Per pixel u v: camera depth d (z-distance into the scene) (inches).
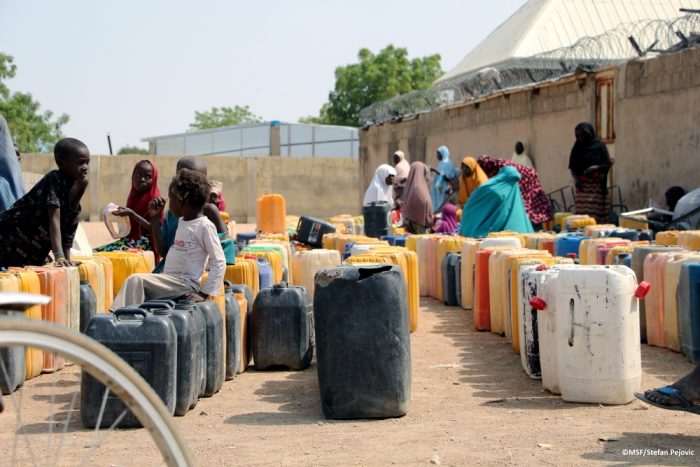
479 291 411.5
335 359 252.7
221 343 292.7
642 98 736.3
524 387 293.7
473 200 621.9
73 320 319.0
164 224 325.7
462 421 249.9
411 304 409.1
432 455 215.9
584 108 829.8
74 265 325.4
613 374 262.2
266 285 381.4
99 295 348.5
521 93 949.2
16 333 117.1
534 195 748.6
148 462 211.9
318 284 255.4
